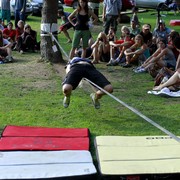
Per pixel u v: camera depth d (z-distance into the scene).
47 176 4.41
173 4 23.95
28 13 21.83
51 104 7.66
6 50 11.57
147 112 7.28
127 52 11.04
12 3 21.33
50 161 4.83
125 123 6.70
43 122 6.68
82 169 4.59
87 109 7.37
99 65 11.34
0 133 6.12
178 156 5.05
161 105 7.73
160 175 4.52
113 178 4.48
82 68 6.76
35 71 10.32
